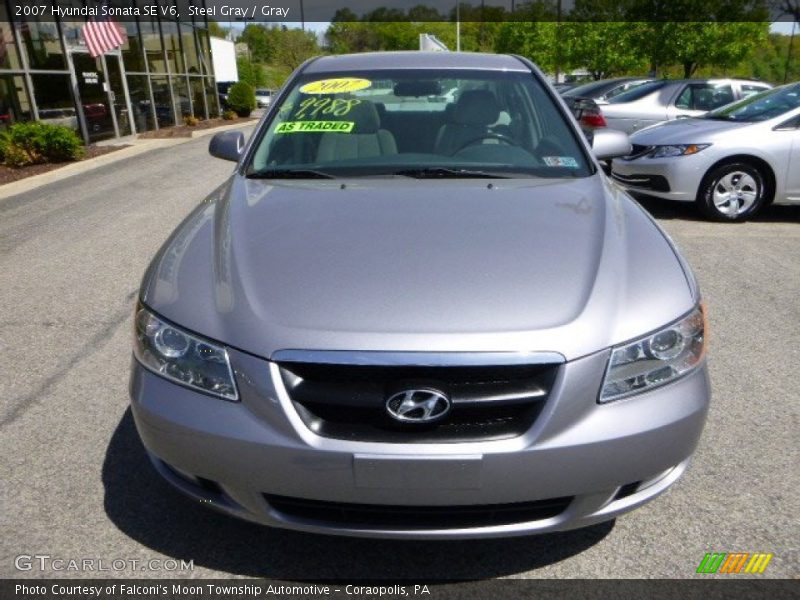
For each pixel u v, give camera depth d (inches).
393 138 122.0
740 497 95.4
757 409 119.1
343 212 96.5
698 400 77.0
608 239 88.5
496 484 70.4
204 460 74.2
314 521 75.1
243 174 117.4
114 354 146.6
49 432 114.6
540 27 1279.5
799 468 101.7
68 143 461.1
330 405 70.8
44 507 95.0
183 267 86.2
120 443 111.2
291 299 76.4
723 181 257.6
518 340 70.9
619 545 87.1
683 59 900.0
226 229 94.0
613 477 73.0
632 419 72.6
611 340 73.2
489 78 132.4
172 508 94.8
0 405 124.2
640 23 915.4
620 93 414.6
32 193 351.6
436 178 112.3
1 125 468.4
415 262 81.6
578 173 114.7
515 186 107.9
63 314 171.3
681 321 77.7
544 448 70.1
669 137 264.7
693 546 86.6
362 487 70.7
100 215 292.0
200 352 75.2
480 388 70.8
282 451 71.0
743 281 189.0
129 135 669.3
